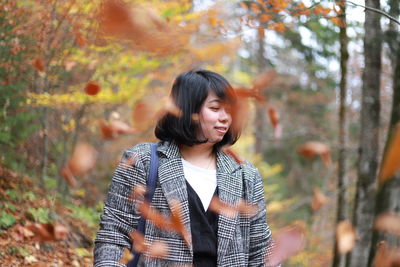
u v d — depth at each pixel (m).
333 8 2.54
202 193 1.75
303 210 8.05
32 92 4.91
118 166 1.76
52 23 4.43
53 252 3.96
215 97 1.65
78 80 5.02
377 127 5.02
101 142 5.77
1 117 4.62
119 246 1.64
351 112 9.38
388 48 4.59
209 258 1.67
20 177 5.05
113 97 4.73
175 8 3.77
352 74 7.84
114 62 4.60
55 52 4.53
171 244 1.62
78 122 5.29
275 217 7.23
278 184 10.75
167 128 1.74
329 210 7.50
